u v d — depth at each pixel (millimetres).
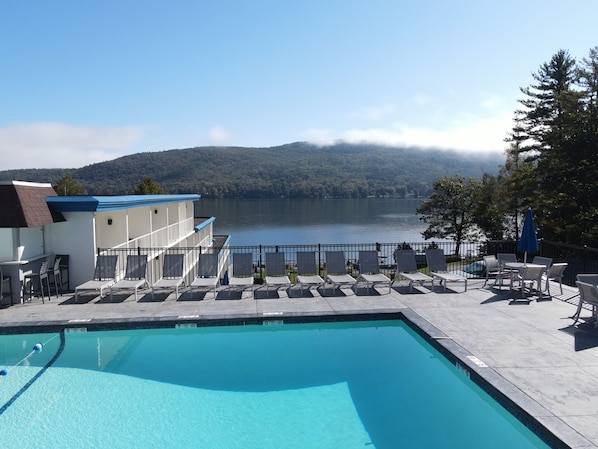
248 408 5703
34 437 5008
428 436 4977
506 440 4867
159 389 6242
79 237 10695
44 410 5633
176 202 19484
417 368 6891
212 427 5230
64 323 8211
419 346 7832
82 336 8242
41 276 9523
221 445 4855
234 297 10227
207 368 6949
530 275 9945
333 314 8820
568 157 21109
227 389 6234
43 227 10594
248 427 5246
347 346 7855
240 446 4836
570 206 22375
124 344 7977
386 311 9016
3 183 9344
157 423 5328
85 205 10516
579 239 23062
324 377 6602
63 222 10633
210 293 10625
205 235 28047
